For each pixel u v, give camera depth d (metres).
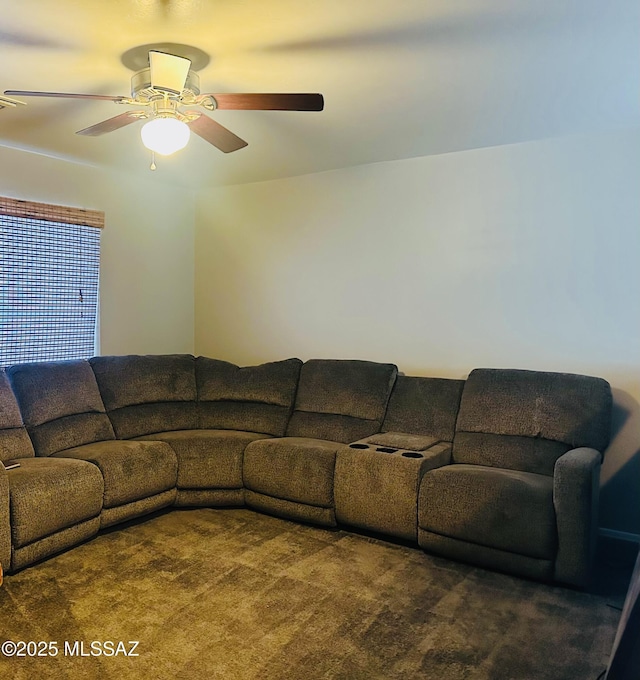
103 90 2.77
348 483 3.26
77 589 2.61
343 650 2.17
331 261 4.44
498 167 3.73
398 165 4.10
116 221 4.49
